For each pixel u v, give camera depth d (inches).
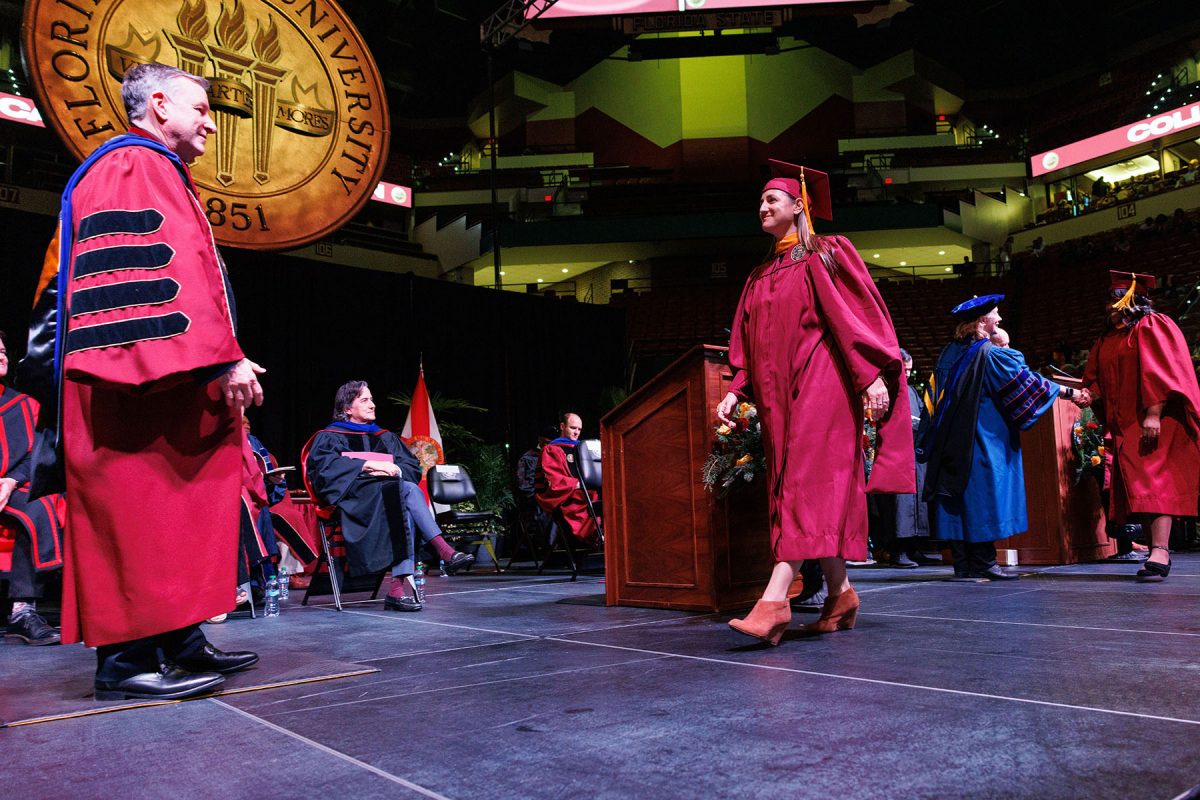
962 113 1062.4
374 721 70.2
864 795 47.9
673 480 148.9
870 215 865.5
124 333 75.2
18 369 83.7
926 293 852.6
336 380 427.8
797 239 113.0
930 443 190.9
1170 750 54.2
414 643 117.1
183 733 68.6
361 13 888.3
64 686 94.3
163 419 82.5
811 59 1021.2
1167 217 788.6
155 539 81.0
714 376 142.0
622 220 867.4
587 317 543.8
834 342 106.0
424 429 389.4
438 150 1064.2
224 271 88.7
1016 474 185.9
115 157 80.8
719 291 885.2
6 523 150.8
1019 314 792.3
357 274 441.4
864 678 79.5
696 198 927.0
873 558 285.6
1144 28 949.8
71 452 80.1
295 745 63.5
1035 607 129.5
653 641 109.7
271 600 168.7
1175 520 272.8
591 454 254.5
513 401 498.6
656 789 50.3
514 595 193.5
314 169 350.3
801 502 101.6
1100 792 46.9
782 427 106.3
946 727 61.0
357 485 169.3
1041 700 68.4
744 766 53.9
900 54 1004.6
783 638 108.0
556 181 960.3
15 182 618.5
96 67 296.7
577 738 62.2
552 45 781.3
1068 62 1013.8
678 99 1016.9
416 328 461.4
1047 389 181.2
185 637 93.4
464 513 326.0
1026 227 910.4
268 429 399.2
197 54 321.7
